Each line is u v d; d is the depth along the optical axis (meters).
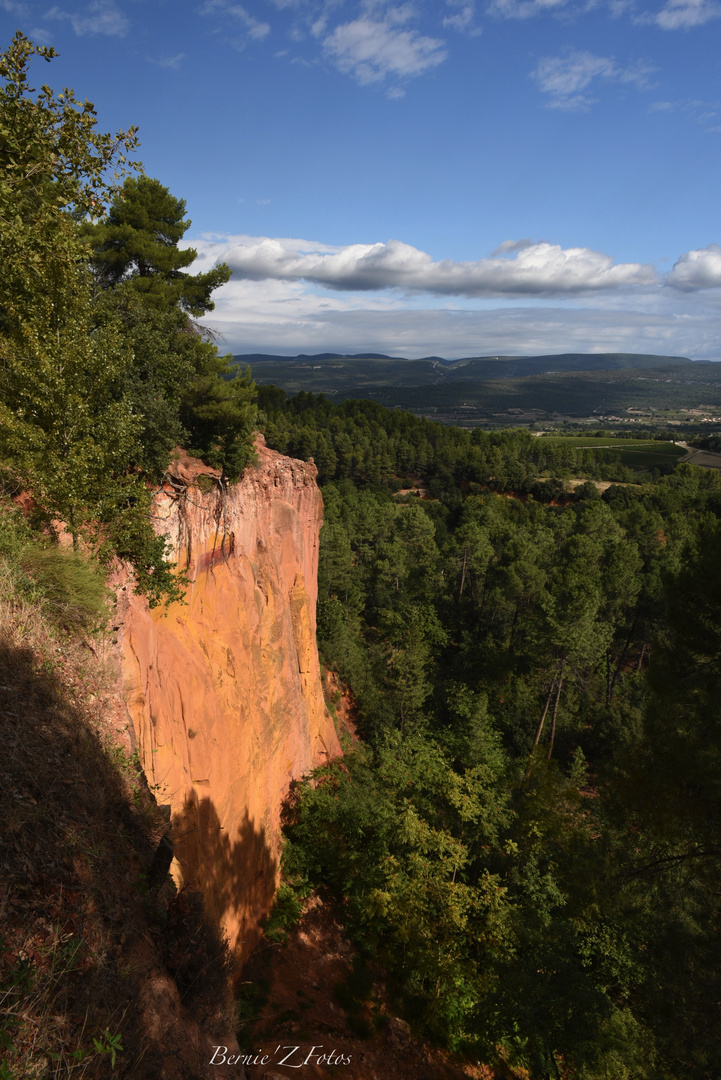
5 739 6.91
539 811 23.59
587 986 16.58
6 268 11.61
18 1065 4.13
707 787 13.16
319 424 131.25
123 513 14.59
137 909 7.23
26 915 5.18
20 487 12.42
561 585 38.25
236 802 21.28
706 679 14.92
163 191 24.48
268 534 27.89
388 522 84.75
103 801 7.86
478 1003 18.45
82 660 10.41
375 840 25.78
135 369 17.48
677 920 13.53
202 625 21.11
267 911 22.59
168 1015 6.29
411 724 41.16
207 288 25.17
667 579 15.84
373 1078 16.67
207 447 22.89
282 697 27.09
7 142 10.43
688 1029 11.98
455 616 63.28
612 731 40.91
